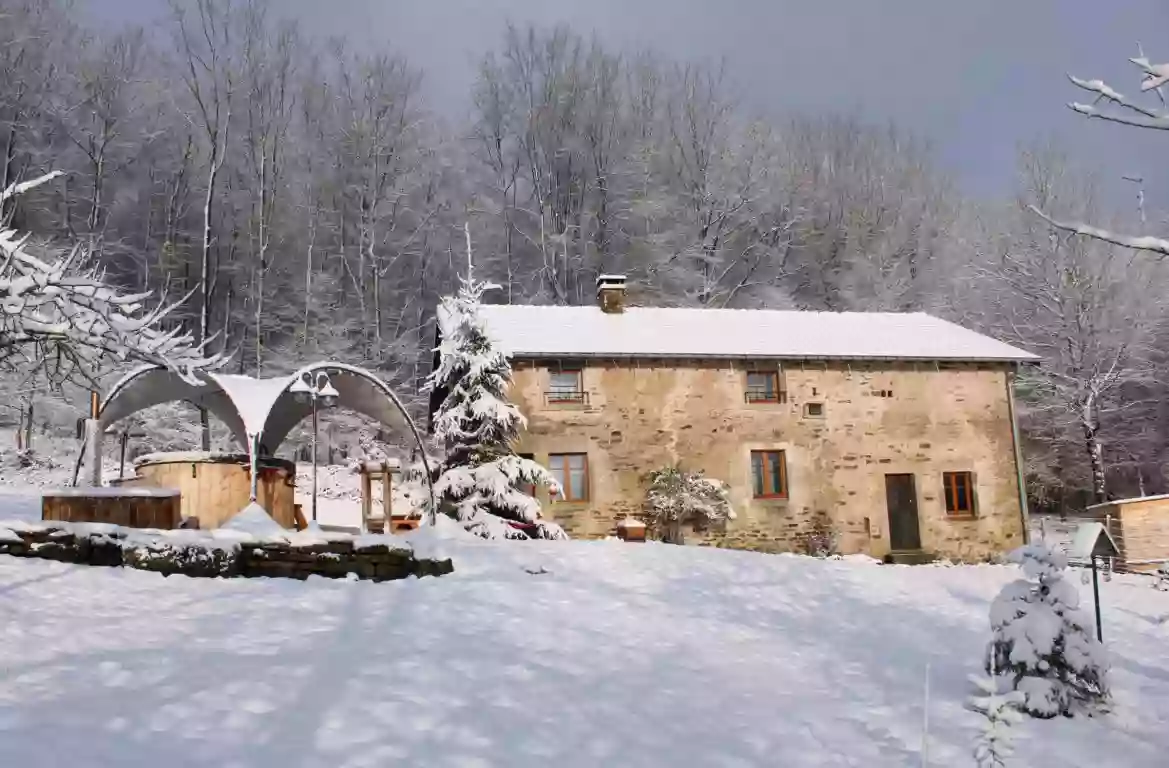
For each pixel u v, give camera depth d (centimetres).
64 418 2783
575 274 3772
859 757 656
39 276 980
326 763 560
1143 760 679
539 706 711
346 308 3675
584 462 2198
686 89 4234
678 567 1363
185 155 3622
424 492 2058
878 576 1452
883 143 4625
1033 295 3184
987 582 1495
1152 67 462
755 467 2269
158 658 747
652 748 643
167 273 3550
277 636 846
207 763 542
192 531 1148
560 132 4081
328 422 3189
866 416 2316
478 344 2064
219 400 1859
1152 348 3080
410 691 713
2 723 571
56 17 3497
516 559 1306
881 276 3750
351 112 4041
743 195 3853
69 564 1073
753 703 769
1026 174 3325
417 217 4009
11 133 3178
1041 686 769
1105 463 3150
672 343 2278
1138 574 1762
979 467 2333
